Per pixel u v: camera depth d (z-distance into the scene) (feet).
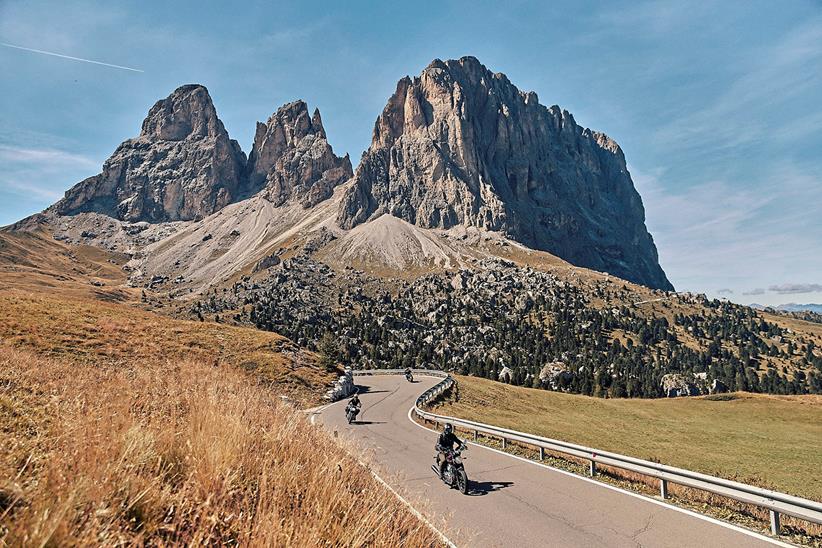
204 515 10.11
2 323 99.91
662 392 424.05
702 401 260.62
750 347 592.19
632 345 563.89
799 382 484.33
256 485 14.07
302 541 10.80
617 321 628.69
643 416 212.02
